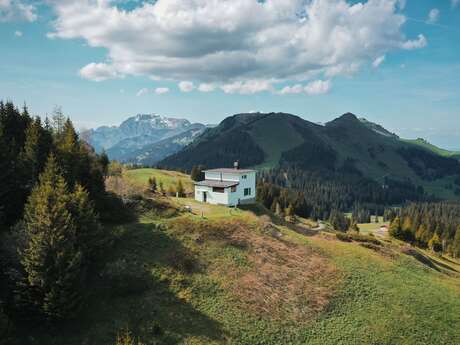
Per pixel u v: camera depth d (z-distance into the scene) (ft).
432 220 545.85
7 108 189.88
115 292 124.26
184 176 444.96
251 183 265.54
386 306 148.15
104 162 250.37
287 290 147.74
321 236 226.79
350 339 127.95
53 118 244.42
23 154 160.45
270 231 191.62
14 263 112.78
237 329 121.29
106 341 105.81
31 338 101.55
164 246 156.35
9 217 142.20
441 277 192.34
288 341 122.72
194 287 136.05
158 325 112.98
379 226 586.04
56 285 106.01
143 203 197.98
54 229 110.93
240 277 148.25
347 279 162.30
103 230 146.92
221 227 180.55
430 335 135.95
